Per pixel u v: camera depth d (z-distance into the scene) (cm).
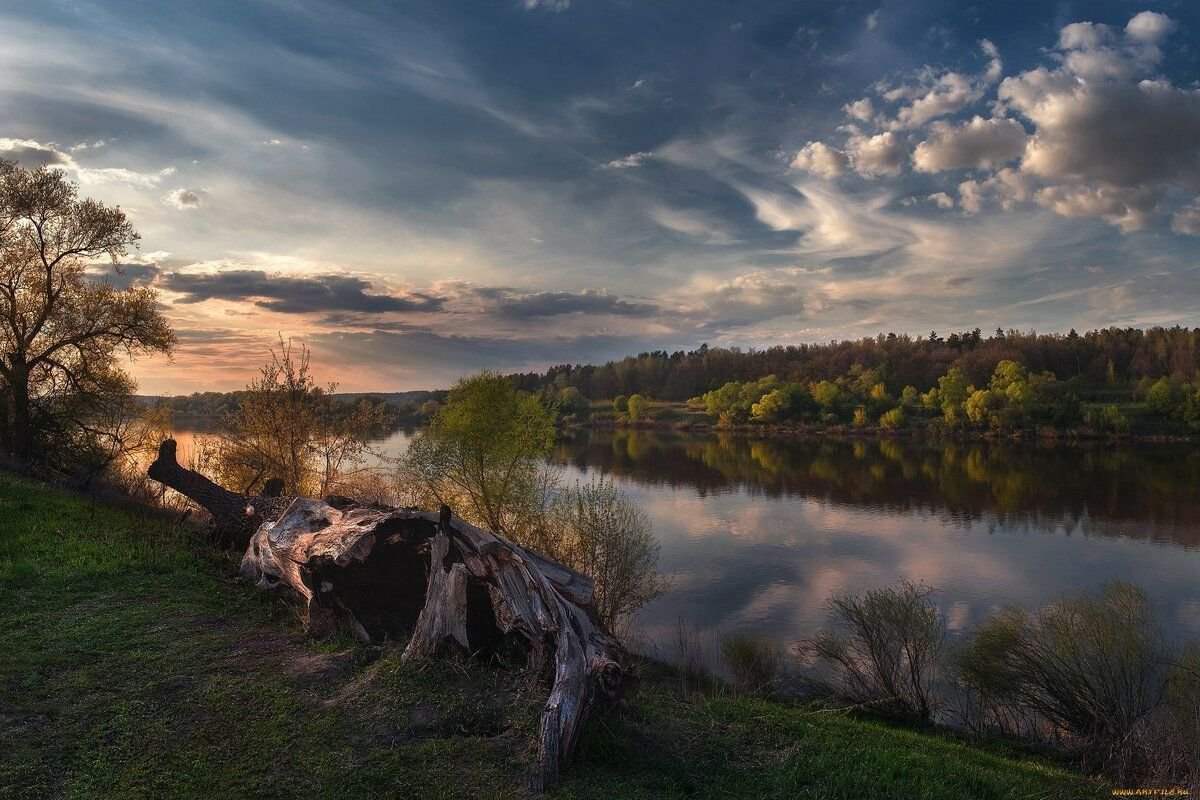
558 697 618
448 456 2078
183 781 539
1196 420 9600
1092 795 792
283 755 577
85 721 609
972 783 696
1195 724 1039
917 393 14112
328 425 2161
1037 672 1285
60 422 2545
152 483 2539
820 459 7512
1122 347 14862
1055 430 9900
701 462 7094
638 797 563
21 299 2534
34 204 2450
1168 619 2208
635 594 1800
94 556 1095
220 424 2114
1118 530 3697
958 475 6078
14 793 508
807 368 16812
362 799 529
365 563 853
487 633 802
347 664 749
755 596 2394
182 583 1028
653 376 18738
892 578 2677
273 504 1301
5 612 848
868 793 620
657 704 799
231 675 713
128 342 2647
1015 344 15425
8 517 1262
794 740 735
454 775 563
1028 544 3350
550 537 1895
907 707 1333
